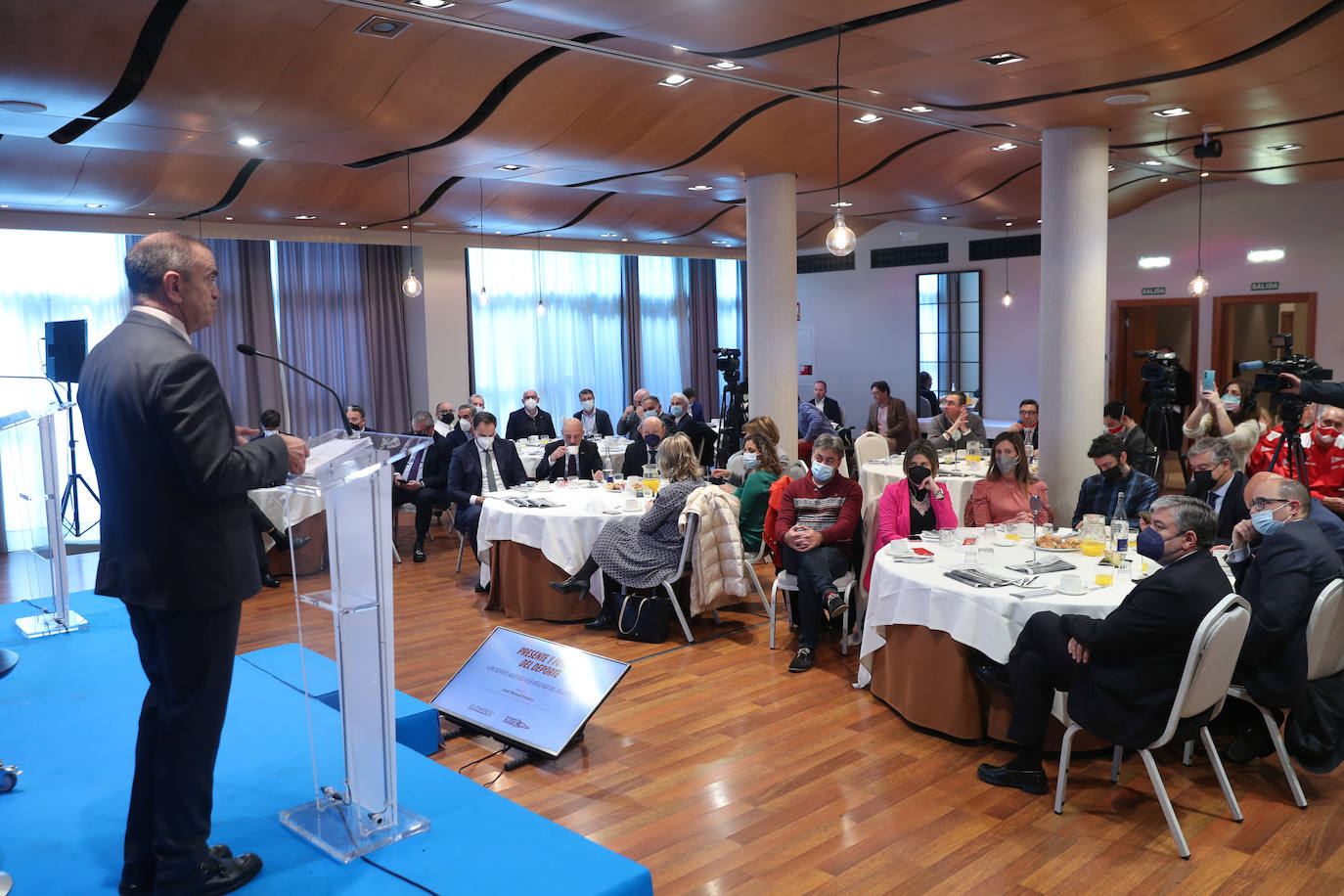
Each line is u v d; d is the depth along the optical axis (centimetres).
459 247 1169
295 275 1090
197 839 205
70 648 409
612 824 329
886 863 300
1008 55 530
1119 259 1288
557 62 551
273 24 457
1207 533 304
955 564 420
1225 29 489
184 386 185
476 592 664
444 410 915
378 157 732
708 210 1208
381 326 1152
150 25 442
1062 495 678
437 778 277
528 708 396
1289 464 448
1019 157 894
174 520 191
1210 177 1061
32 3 407
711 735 407
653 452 762
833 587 486
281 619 597
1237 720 379
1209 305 1217
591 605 590
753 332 863
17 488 495
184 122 579
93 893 215
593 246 1311
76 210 870
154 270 197
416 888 217
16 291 912
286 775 276
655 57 546
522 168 798
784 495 521
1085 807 336
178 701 199
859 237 1545
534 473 880
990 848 308
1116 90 601
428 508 777
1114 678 308
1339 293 1117
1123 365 1307
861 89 614
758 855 307
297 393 1095
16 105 527
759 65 556
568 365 1348
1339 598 320
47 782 276
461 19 468
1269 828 318
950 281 1462
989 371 1435
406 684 480
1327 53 541
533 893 215
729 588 538
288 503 238
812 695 452
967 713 389
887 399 1026
